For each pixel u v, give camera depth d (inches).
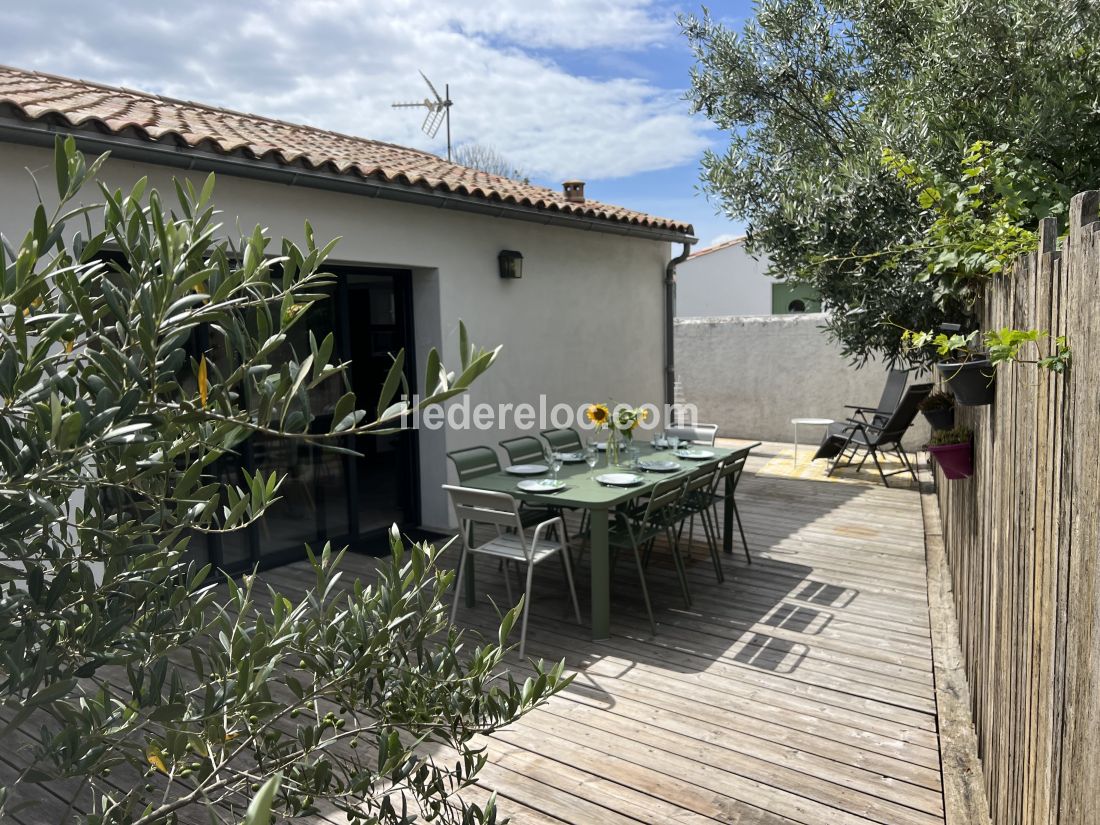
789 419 424.8
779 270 221.3
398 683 53.5
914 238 176.2
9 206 149.6
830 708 138.1
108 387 35.6
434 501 262.8
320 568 53.8
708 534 207.3
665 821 106.7
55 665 37.4
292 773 51.5
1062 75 150.3
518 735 130.0
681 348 452.1
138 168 167.8
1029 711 76.8
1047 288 69.6
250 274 43.1
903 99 183.0
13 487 32.9
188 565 49.4
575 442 246.5
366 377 246.2
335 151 254.5
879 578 207.3
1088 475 52.2
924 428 384.8
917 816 107.0
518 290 280.5
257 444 215.3
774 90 248.1
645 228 322.3
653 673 153.3
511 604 191.9
